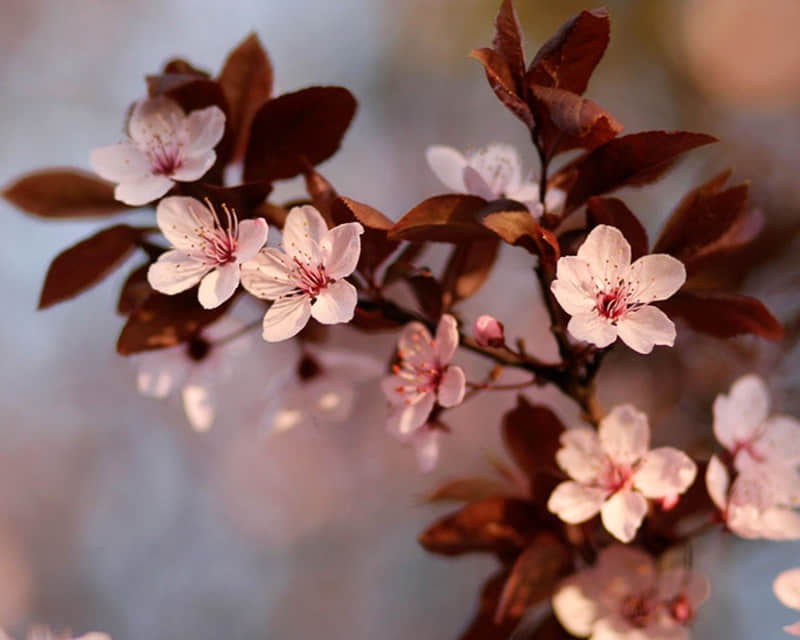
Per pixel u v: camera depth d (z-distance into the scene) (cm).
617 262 51
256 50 54
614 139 52
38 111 107
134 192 52
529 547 53
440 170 53
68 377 107
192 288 53
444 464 94
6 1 107
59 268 54
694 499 53
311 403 57
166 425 107
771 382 67
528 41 85
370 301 53
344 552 100
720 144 84
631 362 68
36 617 100
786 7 87
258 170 54
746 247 66
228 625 100
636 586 53
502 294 92
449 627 95
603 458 52
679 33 89
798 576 52
